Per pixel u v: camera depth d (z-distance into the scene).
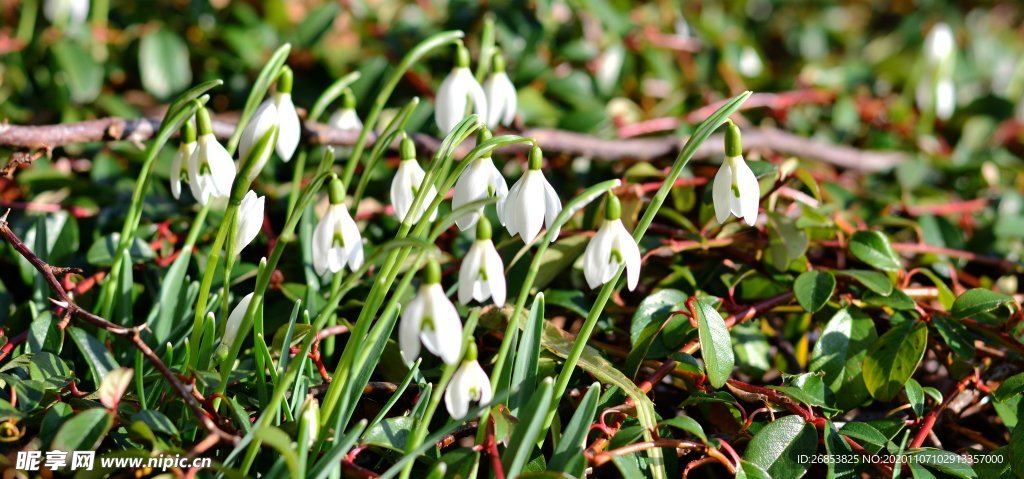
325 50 0.90
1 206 0.74
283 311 0.68
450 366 0.57
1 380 0.60
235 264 0.69
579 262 0.70
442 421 0.63
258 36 0.91
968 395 0.68
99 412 0.58
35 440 0.59
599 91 0.91
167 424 0.58
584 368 0.62
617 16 0.91
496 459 0.58
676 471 0.62
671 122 0.86
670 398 0.67
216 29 0.90
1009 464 0.62
